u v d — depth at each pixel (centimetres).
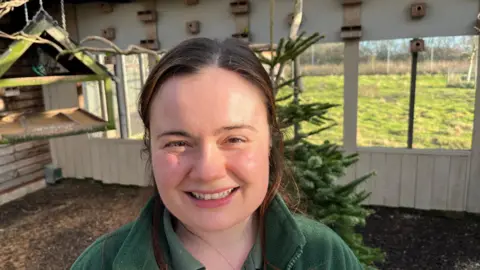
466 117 458
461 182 475
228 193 79
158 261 90
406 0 444
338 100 491
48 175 631
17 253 418
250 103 78
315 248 100
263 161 81
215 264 92
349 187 258
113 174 622
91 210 528
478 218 473
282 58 241
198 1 505
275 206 98
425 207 494
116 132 607
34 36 289
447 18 436
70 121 327
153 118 79
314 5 471
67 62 367
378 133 496
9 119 307
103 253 92
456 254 398
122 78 568
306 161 264
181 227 94
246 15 489
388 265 382
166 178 77
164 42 528
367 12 457
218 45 82
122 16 538
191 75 75
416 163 486
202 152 75
